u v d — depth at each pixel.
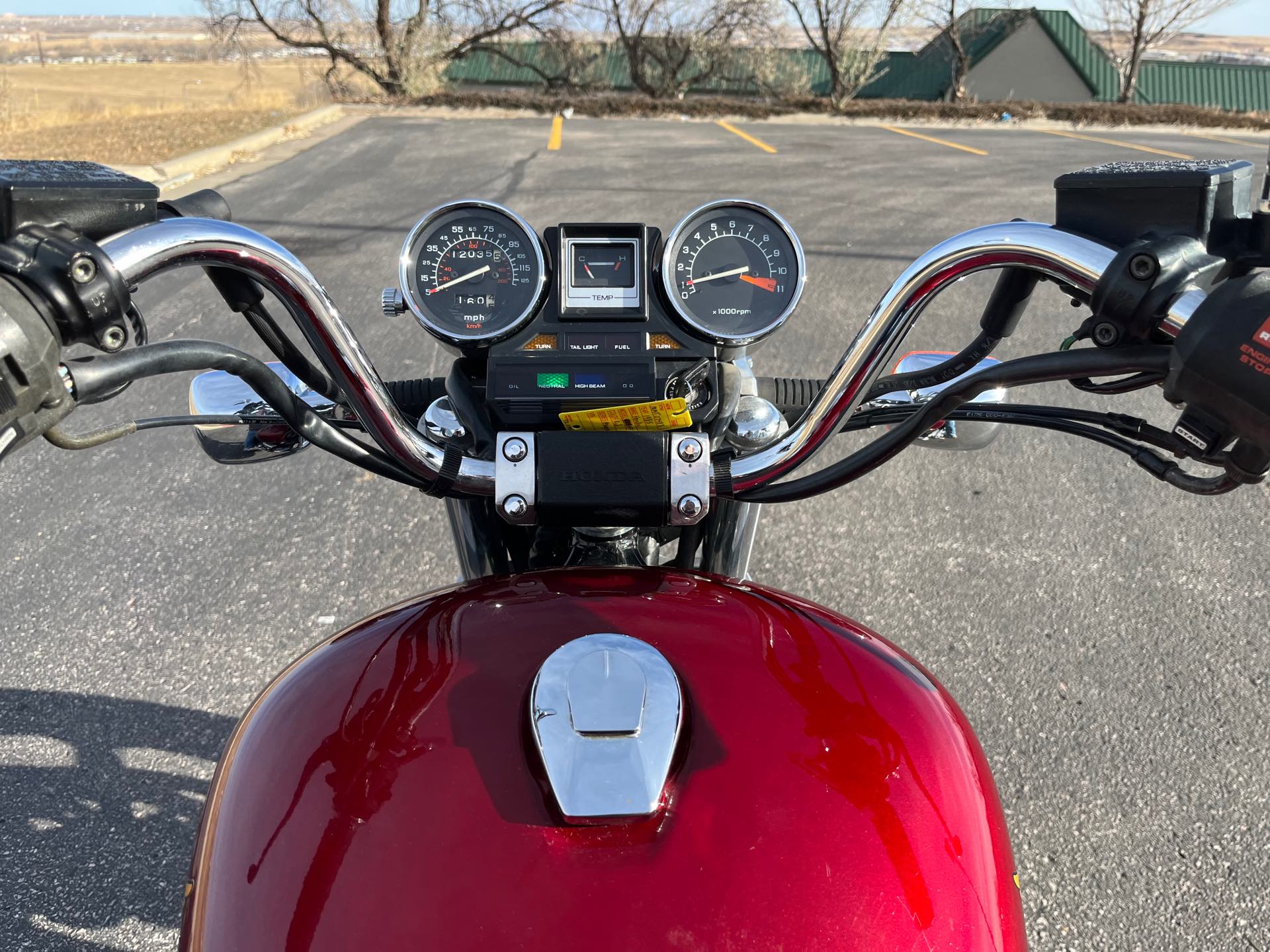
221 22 25.36
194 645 3.23
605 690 0.98
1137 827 2.51
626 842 0.91
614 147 14.74
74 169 1.02
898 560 3.71
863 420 1.61
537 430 1.42
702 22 28.86
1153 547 3.79
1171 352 0.96
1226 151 16.62
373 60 25.41
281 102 22.12
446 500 1.71
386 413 1.33
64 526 3.95
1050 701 2.96
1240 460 0.98
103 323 0.91
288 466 4.41
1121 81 35.69
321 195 10.71
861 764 1.00
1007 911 0.99
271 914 0.91
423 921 0.87
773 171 12.45
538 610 1.19
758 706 1.04
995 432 1.77
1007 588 3.54
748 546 1.82
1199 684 3.02
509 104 21.36
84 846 2.45
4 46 118.38
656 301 1.51
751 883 0.89
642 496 1.31
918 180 11.91
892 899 0.91
